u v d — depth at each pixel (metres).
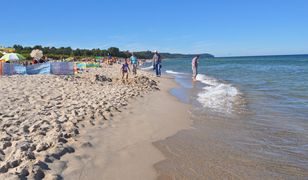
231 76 26.14
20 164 5.03
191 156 6.08
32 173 4.72
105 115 8.95
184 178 5.11
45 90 12.98
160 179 5.08
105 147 6.42
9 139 6.20
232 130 7.88
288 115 9.28
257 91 14.79
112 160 5.79
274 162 5.71
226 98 12.89
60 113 8.68
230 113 9.83
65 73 22.52
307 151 6.23
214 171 5.36
